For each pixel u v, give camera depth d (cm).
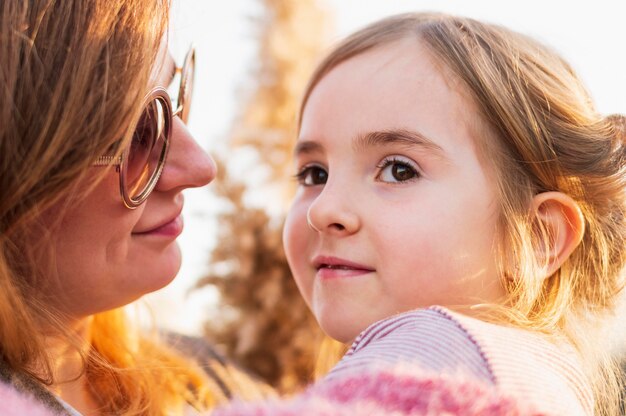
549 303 153
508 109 154
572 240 154
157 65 125
